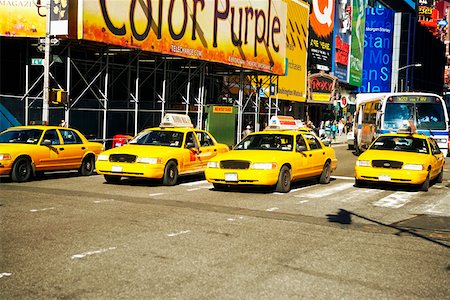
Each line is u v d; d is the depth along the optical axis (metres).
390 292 5.68
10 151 14.08
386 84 77.06
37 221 8.90
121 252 6.99
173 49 23.53
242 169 13.17
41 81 23.22
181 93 30.98
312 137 15.83
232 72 32.16
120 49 22.31
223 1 26.72
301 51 47.81
